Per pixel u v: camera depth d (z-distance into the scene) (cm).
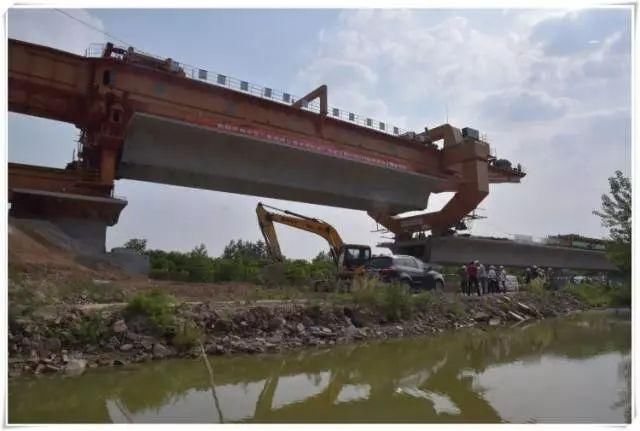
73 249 2244
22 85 2444
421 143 4181
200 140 2922
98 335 992
